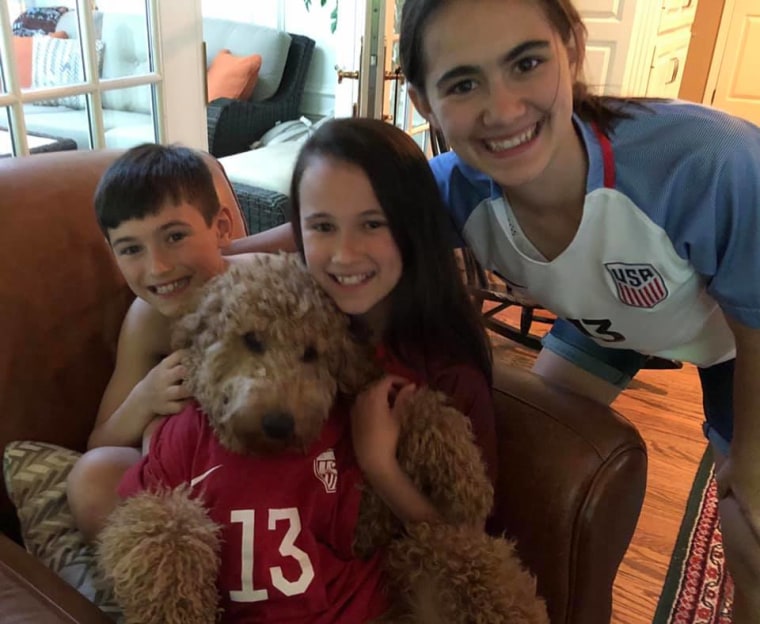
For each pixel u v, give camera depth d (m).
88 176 1.18
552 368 1.38
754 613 1.06
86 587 0.90
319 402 0.80
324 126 0.94
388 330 1.01
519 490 0.94
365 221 0.89
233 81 3.73
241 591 0.79
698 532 1.75
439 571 0.81
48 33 1.47
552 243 1.05
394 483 0.84
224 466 0.82
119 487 0.88
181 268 1.04
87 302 1.13
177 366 0.93
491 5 0.81
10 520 1.07
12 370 1.05
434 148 1.69
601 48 3.13
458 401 0.95
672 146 0.90
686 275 1.00
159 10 1.67
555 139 0.89
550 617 0.94
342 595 0.82
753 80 4.60
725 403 1.25
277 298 0.82
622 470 0.92
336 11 4.04
